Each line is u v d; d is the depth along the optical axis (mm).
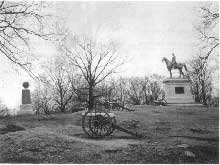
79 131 17203
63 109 40312
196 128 18625
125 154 12133
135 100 63062
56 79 37656
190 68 35156
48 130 16719
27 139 13750
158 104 36031
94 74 35719
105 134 15695
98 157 11625
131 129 18453
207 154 12453
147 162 11180
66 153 12094
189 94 35562
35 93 54500
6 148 12516
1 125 19156
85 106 30578
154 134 16703
